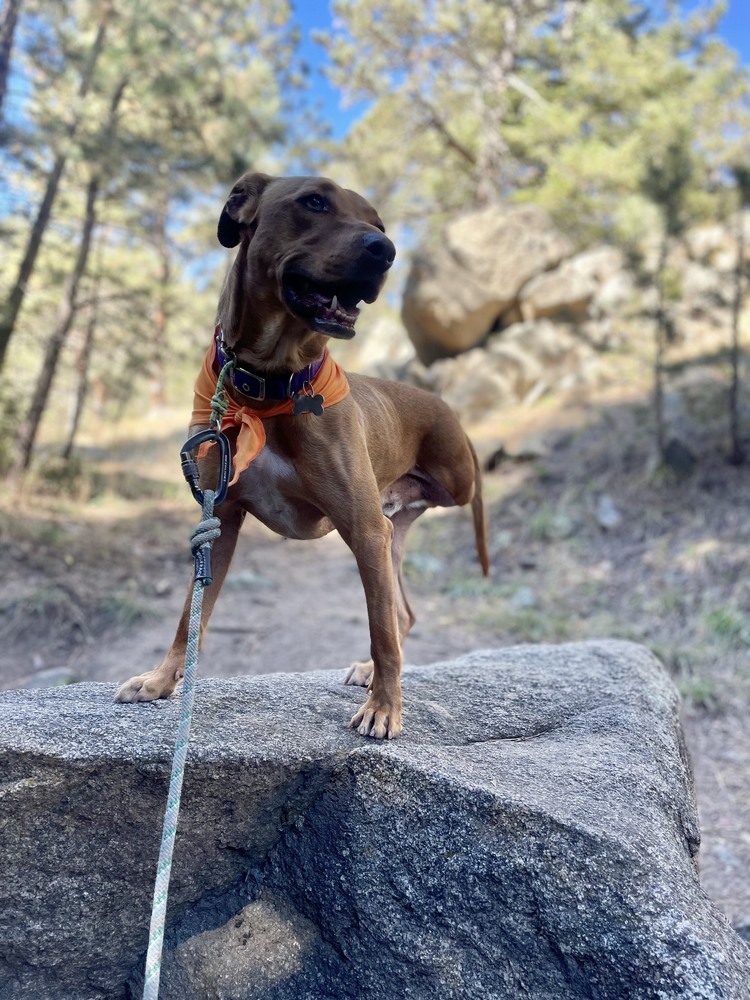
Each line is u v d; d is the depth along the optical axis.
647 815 0.92
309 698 1.15
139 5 4.44
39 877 0.89
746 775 2.09
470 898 0.87
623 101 7.21
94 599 3.04
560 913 0.82
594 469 4.28
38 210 4.62
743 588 3.06
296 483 1.05
